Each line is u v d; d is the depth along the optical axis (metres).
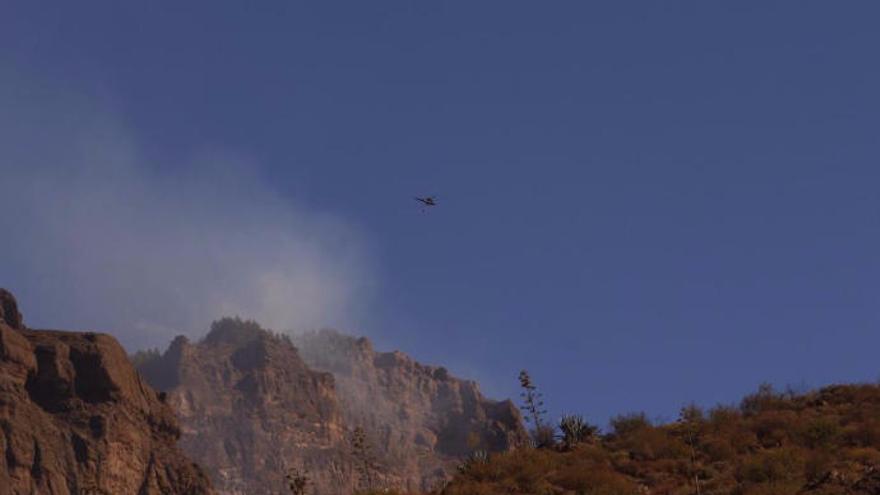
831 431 50.62
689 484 47.62
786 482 43.41
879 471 37.97
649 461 51.84
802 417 54.72
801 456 46.72
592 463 51.66
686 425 55.78
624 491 46.78
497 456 54.84
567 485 49.12
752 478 45.78
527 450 55.66
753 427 54.16
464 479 53.34
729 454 50.72
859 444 49.91
